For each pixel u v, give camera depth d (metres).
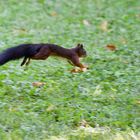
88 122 11.52
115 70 14.70
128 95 12.97
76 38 17.45
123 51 16.30
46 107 12.05
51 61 15.13
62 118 11.53
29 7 20.45
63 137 10.69
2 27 18.09
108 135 10.80
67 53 12.87
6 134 10.66
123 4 21.48
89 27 18.83
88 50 16.25
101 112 11.97
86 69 14.45
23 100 12.39
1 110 11.73
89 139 10.65
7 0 20.89
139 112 12.05
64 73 14.24
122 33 18.27
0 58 11.81
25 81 13.50
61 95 12.80
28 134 10.73
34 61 15.02
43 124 11.20
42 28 18.41
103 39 17.55
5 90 12.80
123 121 11.57
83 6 21.06
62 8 20.69
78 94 12.86
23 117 11.42
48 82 13.54
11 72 14.09
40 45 12.38
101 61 15.40
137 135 10.91
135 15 20.30
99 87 13.33
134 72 14.55
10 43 16.48
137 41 17.38
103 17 19.97
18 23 18.66
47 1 21.17
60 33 17.92
